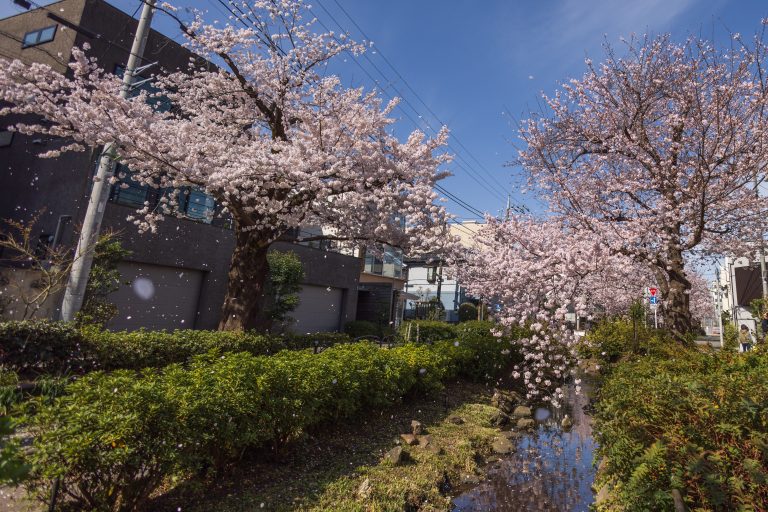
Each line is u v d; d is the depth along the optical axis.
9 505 3.12
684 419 3.24
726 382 3.67
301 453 4.94
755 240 9.29
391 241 9.07
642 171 9.54
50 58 11.74
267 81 8.87
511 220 7.77
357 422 6.21
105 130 6.66
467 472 5.34
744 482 2.52
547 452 6.48
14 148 12.24
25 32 12.54
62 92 6.84
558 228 9.32
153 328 11.74
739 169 7.96
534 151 10.32
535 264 6.68
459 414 7.47
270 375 4.35
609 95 9.70
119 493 3.21
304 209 8.35
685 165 8.70
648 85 9.34
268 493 3.93
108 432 2.81
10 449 1.72
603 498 4.15
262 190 7.94
